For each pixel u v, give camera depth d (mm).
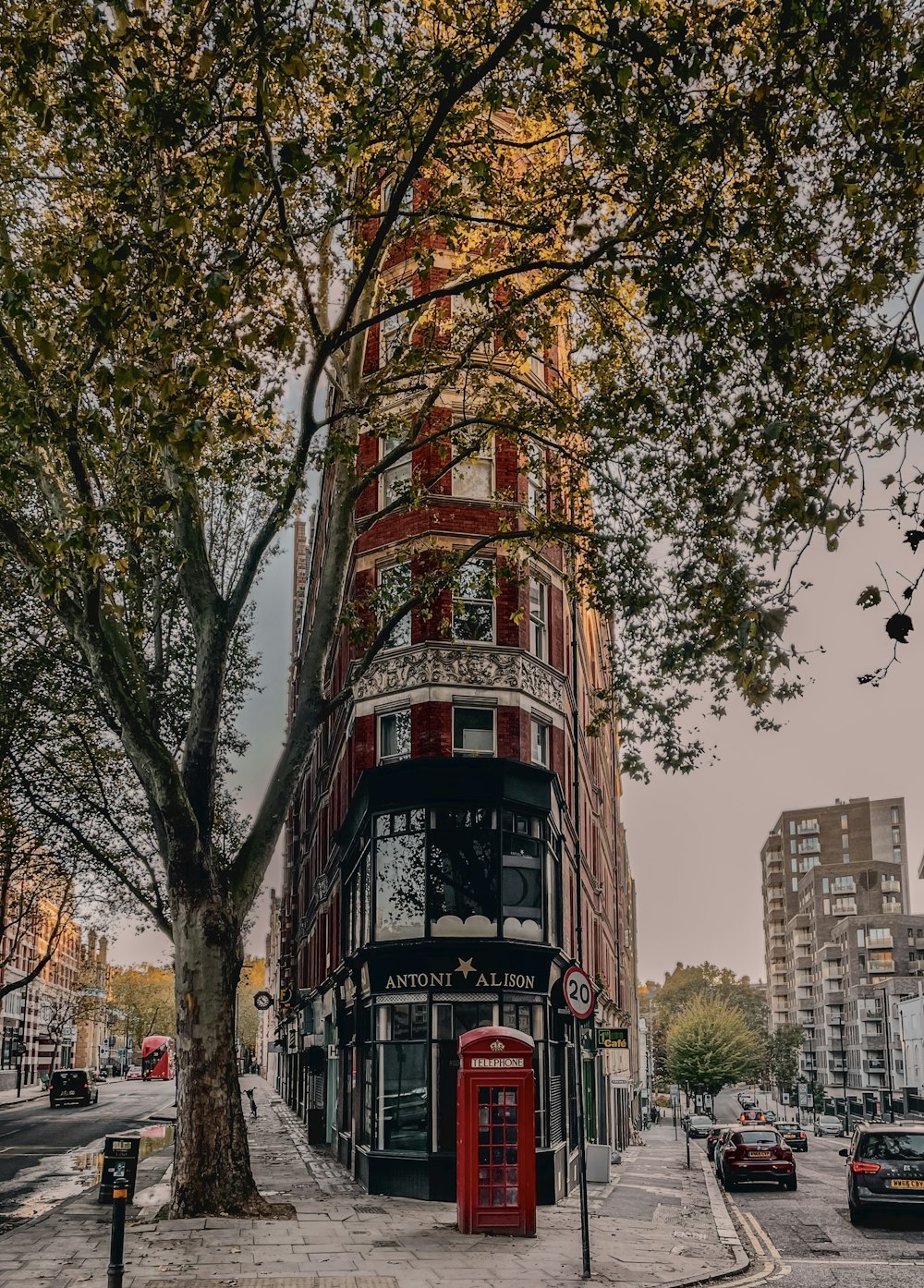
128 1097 71000
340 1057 28531
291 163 10766
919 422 11047
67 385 13109
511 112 18484
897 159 10773
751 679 10195
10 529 15695
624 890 72875
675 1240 16281
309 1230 15477
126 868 26562
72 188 14656
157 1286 11492
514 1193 16016
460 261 18266
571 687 29719
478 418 17859
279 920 86000
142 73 11469
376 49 12680
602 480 16953
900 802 152125
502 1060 16234
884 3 10344
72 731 24875
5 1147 33062
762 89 11180
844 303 12219
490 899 21406
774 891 160875
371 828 22594
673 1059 95000
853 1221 19500
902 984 105062
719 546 13570
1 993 43656
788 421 11609
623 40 10930
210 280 9953
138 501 13570
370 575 24453
